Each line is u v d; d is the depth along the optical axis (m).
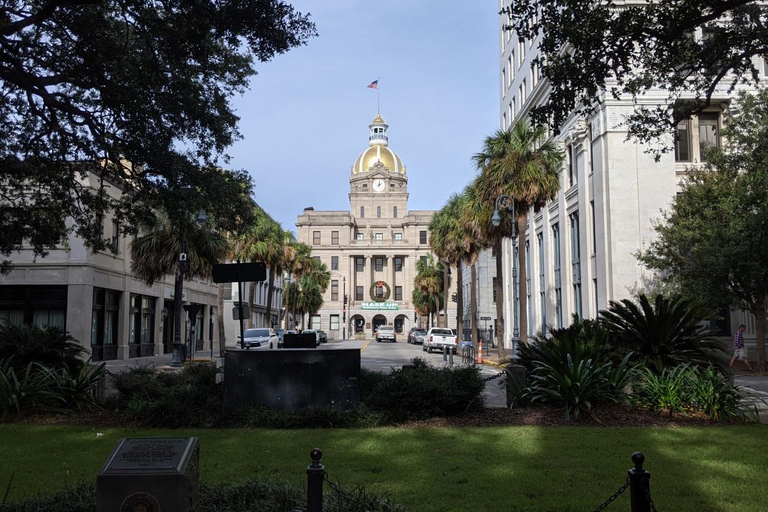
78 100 16.25
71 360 13.25
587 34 10.21
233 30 12.84
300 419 10.09
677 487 6.40
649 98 29.23
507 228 31.47
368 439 8.94
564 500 5.96
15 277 30.97
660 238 26.73
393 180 127.12
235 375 10.78
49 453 8.09
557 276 38.75
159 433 9.48
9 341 12.95
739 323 29.11
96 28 14.09
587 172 32.59
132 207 17.39
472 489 6.38
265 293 72.56
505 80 51.19
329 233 114.50
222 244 30.41
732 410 10.66
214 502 5.17
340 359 10.84
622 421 10.39
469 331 36.28
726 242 22.62
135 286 37.66
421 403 10.67
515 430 9.59
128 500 3.98
